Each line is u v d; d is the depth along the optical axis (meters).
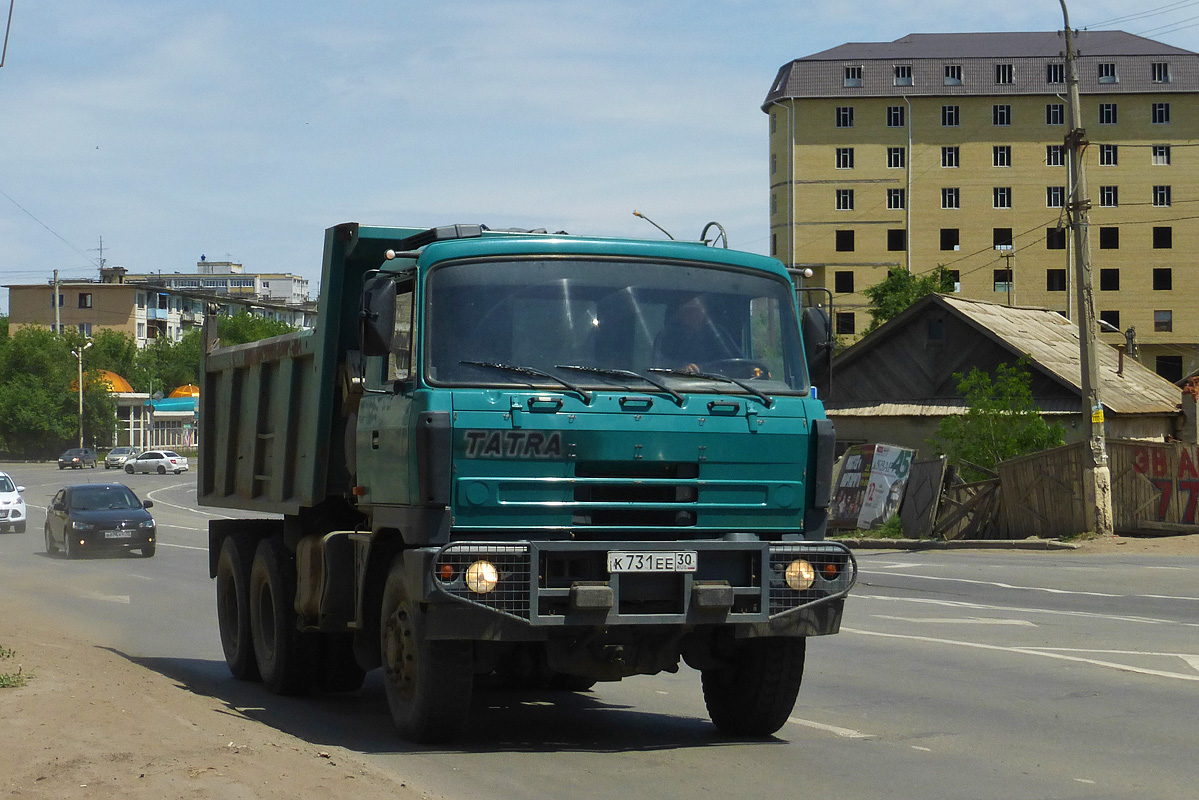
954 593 18.70
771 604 7.61
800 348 8.16
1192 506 26.95
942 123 96.62
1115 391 36.31
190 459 106.31
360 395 9.03
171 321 147.38
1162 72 95.44
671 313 7.88
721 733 8.66
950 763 7.64
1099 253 95.50
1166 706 9.62
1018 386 30.23
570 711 9.67
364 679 11.41
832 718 9.19
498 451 7.38
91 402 110.56
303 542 10.02
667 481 7.56
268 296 169.38
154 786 6.05
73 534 26.84
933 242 96.62
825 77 97.62
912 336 39.97
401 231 9.46
